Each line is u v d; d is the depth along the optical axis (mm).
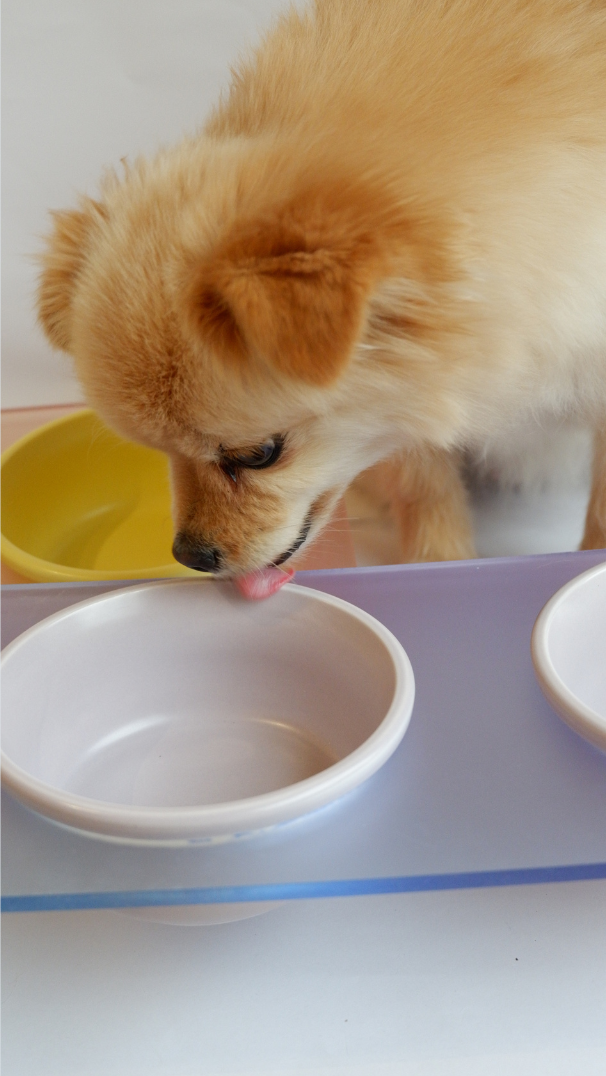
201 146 852
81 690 704
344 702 693
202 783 688
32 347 1798
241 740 724
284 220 655
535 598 777
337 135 772
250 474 840
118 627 720
